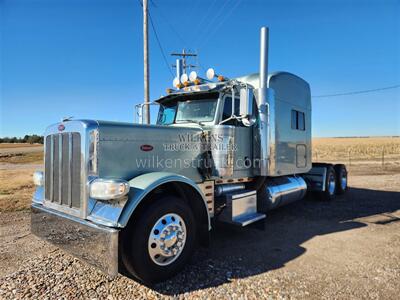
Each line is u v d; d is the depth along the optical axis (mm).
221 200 4789
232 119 4910
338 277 3359
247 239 4836
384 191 9906
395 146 44812
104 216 2943
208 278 3348
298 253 4160
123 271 3426
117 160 3430
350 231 5258
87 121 3287
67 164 3414
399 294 2963
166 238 3234
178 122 5215
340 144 53812
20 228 5461
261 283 3217
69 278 3328
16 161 32125
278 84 5777
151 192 3441
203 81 5094
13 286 3139
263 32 5188
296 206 7547
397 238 4836
